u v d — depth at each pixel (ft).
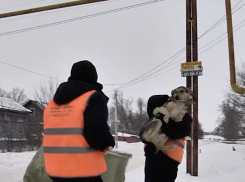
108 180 13.01
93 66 10.49
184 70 35.78
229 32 11.86
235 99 93.45
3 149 89.92
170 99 14.66
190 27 36.99
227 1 11.93
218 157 51.49
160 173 14.35
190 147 35.40
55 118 9.59
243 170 37.55
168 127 14.05
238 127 172.96
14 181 37.40
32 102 131.75
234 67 11.61
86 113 9.11
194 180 31.40
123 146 132.26
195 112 35.70
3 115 106.01
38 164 14.32
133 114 266.16
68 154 9.08
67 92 9.64
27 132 107.14
